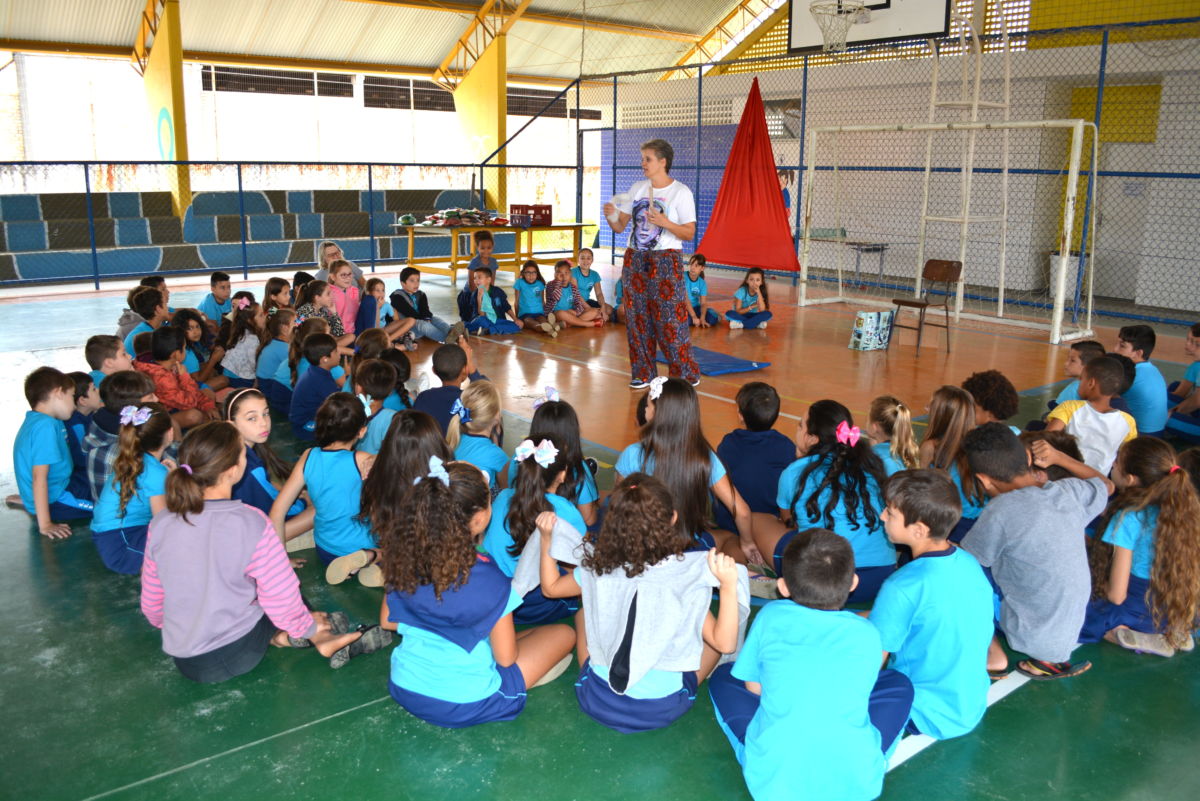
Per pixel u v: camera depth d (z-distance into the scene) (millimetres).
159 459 3676
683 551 2633
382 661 3174
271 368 6188
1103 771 2605
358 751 2670
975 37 9727
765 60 12305
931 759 2643
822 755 2240
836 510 3283
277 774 2562
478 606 2590
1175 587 3018
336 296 7773
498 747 2693
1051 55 11781
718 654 2945
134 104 19203
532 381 7285
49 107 18375
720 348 8633
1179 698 2969
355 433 3656
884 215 14469
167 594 2869
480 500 2611
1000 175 12875
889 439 3635
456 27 17969
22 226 13906
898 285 13594
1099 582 3264
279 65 17234
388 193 17719
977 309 11500
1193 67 10539
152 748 2674
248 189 17938
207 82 18594
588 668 2723
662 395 3387
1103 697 2967
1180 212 11172
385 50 18047
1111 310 11352
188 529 2850
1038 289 12992
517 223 13516
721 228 9562
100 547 3719
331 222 16578
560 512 3195
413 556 2523
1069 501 3004
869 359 8172
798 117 15250
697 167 13539
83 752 2650
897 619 2639
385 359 4988
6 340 8781
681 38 19609
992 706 2908
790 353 8422
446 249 17281
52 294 12109
